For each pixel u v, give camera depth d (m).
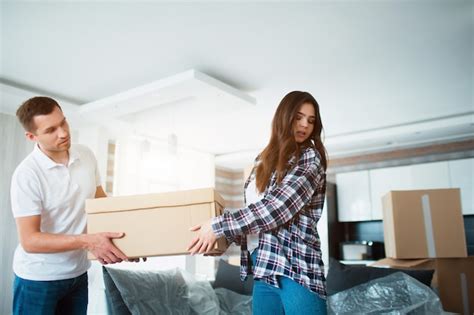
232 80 3.55
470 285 3.06
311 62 3.22
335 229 5.53
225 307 3.42
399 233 3.17
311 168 1.22
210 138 5.43
